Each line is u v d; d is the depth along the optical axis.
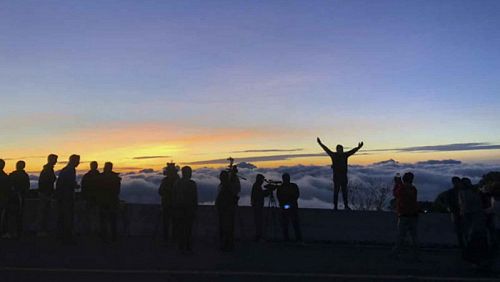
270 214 16.67
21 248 13.20
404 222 13.19
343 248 15.30
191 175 13.26
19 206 14.65
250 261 12.45
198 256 12.95
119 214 16.72
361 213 16.70
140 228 16.77
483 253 11.62
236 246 15.15
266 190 16.47
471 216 11.92
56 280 9.88
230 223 14.05
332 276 10.86
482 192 13.56
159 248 13.91
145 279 10.14
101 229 14.48
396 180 13.98
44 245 13.78
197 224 16.77
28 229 16.31
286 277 10.69
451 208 13.71
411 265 12.45
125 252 13.07
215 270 11.17
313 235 16.66
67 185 13.91
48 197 15.19
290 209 15.73
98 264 11.38
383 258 13.45
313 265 12.10
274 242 16.23
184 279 10.27
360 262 12.71
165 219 14.62
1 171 14.40
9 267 10.85
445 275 11.28
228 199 14.10
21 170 14.70
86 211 15.83
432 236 16.36
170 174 14.74
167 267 11.32
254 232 16.69
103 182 14.34
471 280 10.80
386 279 10.67
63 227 13.97
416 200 13.26
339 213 16.75
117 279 10.07
